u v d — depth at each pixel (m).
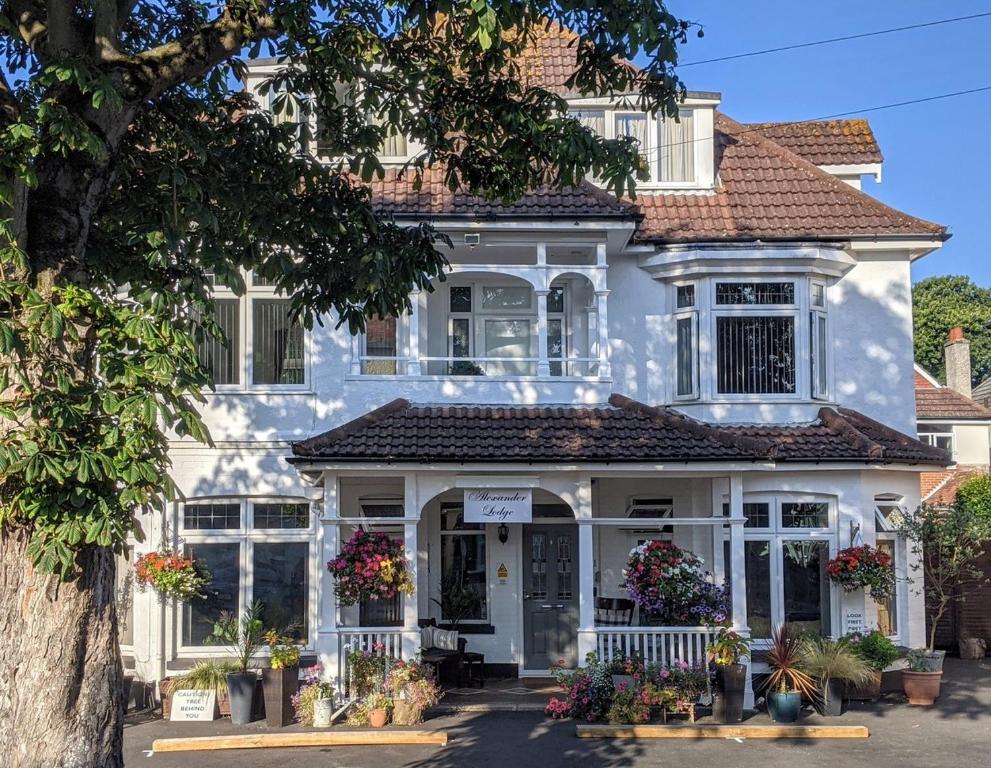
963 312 50.97
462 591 16.97
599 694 14.14
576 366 18.16
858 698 15.42
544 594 17.47
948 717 14.41
